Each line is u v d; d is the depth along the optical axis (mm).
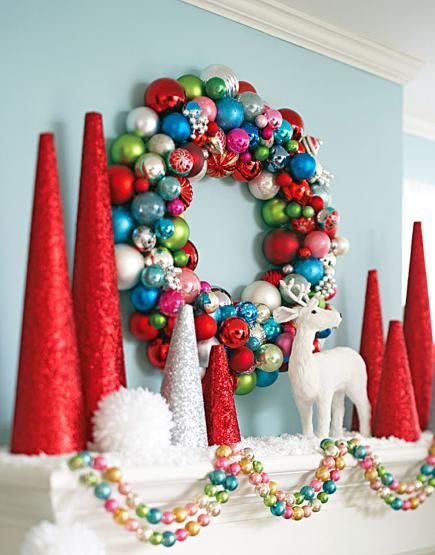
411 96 2980
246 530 1786
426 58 2602
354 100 2492
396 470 2045
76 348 1562
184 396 1752
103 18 1894
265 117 2076
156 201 1839
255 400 2160
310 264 2176
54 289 1531
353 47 2436
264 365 2070
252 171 2098
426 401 2354
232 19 2164
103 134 1716
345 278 2434
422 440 2131
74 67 1835
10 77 1733
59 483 1404
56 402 1518
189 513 1601
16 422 1536
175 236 1893
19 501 1477
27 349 1530
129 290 1894
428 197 3439
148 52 1976
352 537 2012
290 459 1775
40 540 1359
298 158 2152
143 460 1541
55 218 1546
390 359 2143
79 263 1651
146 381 1925
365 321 2320
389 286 2568
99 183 1661
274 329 2104
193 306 1942
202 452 1687
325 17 2289
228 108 1996
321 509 1941
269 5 2191
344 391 2178
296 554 1883
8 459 1481
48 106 1787
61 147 1798
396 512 2129
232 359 1995
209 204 2092
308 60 2361
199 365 1944
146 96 1919
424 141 3385
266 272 2203
